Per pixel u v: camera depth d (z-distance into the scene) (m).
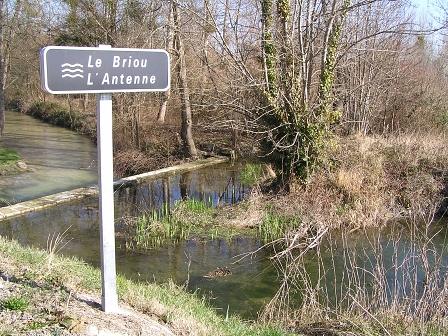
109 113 3.12
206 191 12.08
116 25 16.58
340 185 10.23
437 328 4.52
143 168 14.93
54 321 2.96
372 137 13.70
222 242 8.54
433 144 12.52
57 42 19.23
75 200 10.76
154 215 9.35
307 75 10.29
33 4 21.36
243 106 11.37
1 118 18.39
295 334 4.49
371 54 14.86
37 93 32.38
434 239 8.67
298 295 6.28
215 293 6.39
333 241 8.55
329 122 10.56
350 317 4.87
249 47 11.09
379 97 15.42
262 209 9.93
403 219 9.95
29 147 18.59
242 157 16.61
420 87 17.56
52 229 8.79
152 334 3.15
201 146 17.39
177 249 8.15
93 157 16.81
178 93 15.73
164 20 15.18
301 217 9.23
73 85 2.89
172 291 5.64
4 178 13.33
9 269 4.04
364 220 9.52
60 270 4.39
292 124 10.20
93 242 8.16
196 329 3.82
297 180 10.51
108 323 3.10
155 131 17.77
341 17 9.99
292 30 10.13
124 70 3.12
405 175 11.27
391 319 4.63
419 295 5.42
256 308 5.91
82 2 16.91
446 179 11.11
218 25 11.00
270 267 7.35
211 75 13.78
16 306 3.09
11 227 8.86
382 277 5.29
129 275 6.95
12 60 26.92
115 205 10.79
